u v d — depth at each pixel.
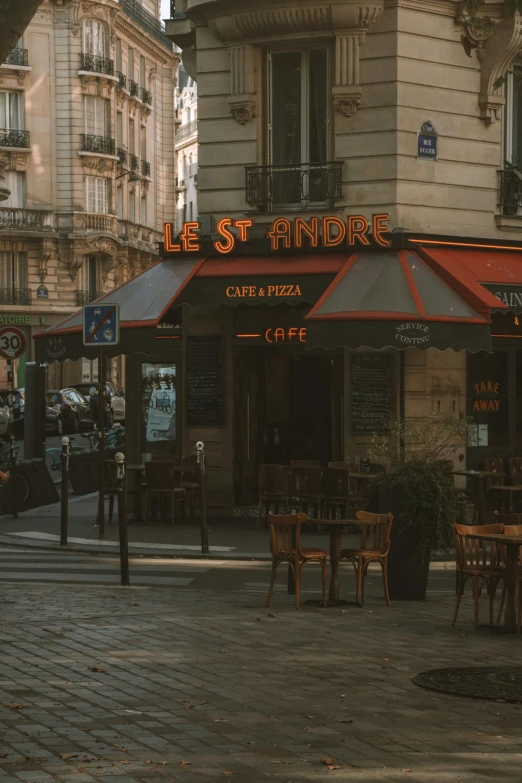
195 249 21.08
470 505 20.75
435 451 16.69
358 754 6.83
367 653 9.88
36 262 64.38
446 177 21.27
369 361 20.52
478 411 21.52
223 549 17.42
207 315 21.41
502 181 22.02
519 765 6.67
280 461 21.98
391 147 20.64
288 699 8.15
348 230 20.23
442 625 11.52
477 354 21.56
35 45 63.88
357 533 19.14
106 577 14.48
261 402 21.94
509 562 11.23
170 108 78.25
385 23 20.69
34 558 16.41
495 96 21.73
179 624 11.00
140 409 22.16
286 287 20.02
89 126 65.44
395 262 19.84
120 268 69.94
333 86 21.09
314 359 21.66
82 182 65.12
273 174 21.44
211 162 21.86
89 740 6.96
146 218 74.38
